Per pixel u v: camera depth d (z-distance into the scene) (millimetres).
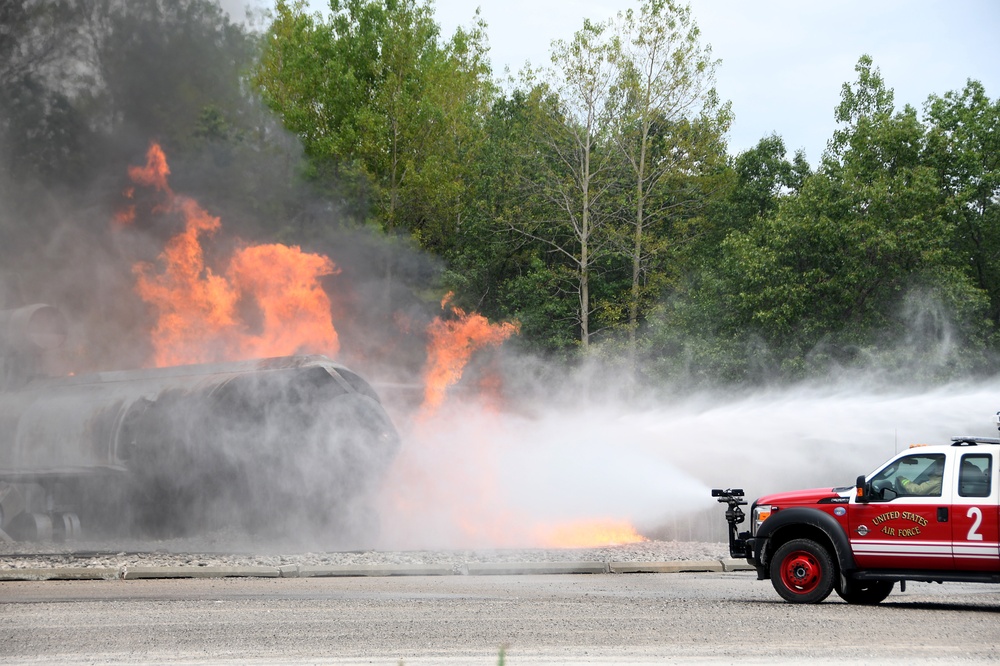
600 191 48938
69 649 8953
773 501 13578
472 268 52625
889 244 36375
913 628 10328
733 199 54344
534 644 9211
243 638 9516
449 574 16156
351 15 58125
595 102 48594
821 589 12859
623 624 10453
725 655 8680
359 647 9039
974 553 12305
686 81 48219
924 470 12805
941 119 46156
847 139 46719
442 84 56375
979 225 44062
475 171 54875
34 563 16453
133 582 14773
